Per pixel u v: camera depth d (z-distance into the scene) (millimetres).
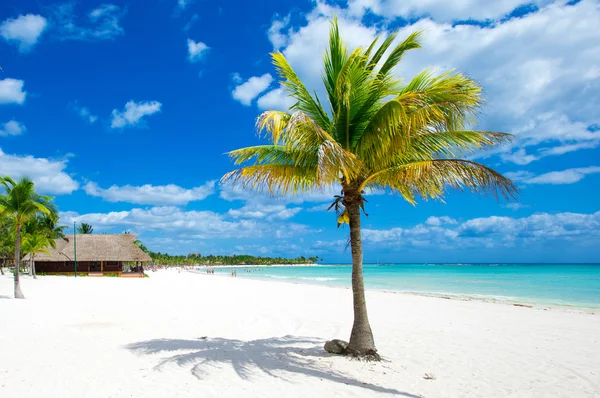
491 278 54219
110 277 44344
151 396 5590
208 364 7281
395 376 6836
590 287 35188
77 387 5902
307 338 10086
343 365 7316
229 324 12211
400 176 7121
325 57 7645
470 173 6629
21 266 53219
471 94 6430
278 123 6508
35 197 20469
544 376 7180
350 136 7422
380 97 7402
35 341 9008
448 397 5984
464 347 9406
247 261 199000
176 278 49500
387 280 49969
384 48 7594
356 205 7703
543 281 46156
